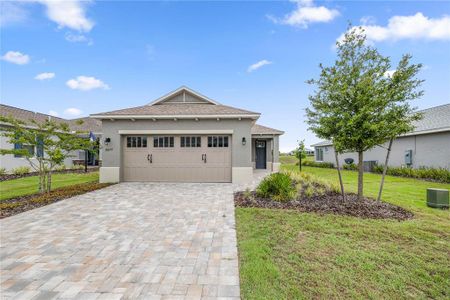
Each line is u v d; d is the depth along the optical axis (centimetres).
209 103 1484
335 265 335
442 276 307
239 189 978
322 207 649
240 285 289
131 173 1180
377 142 636
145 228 506
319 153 2672
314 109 701
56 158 875
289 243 412
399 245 400
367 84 606
